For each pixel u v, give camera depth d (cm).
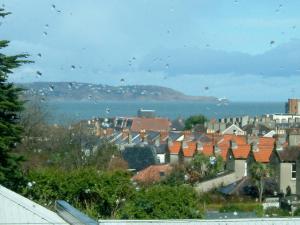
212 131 9131
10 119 2705
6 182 2656
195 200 2925
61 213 1717
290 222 1852
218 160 5909
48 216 1675
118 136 7944
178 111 17150
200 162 5766
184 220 1811
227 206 4459
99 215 2888
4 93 2638
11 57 2642
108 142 5769
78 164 5275
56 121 6069
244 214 3394
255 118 10975
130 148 6994
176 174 5434
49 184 2941
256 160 5925
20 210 1675
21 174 2812
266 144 6372
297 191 5747
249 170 5656
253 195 5419
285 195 5497
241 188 5428
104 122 6744
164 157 7369
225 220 1838
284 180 5800
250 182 5503
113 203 2945
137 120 10162
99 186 2972
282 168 5794
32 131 5347
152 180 5234
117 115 11838
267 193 5541
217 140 7125
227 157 6131
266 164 5797
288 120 10688
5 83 2675
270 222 1842
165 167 5712
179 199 2844
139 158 6850
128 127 9312
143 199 2844
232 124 9512
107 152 5572
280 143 6153
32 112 5288
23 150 4981
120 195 2970
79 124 5747
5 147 2562
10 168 2620
